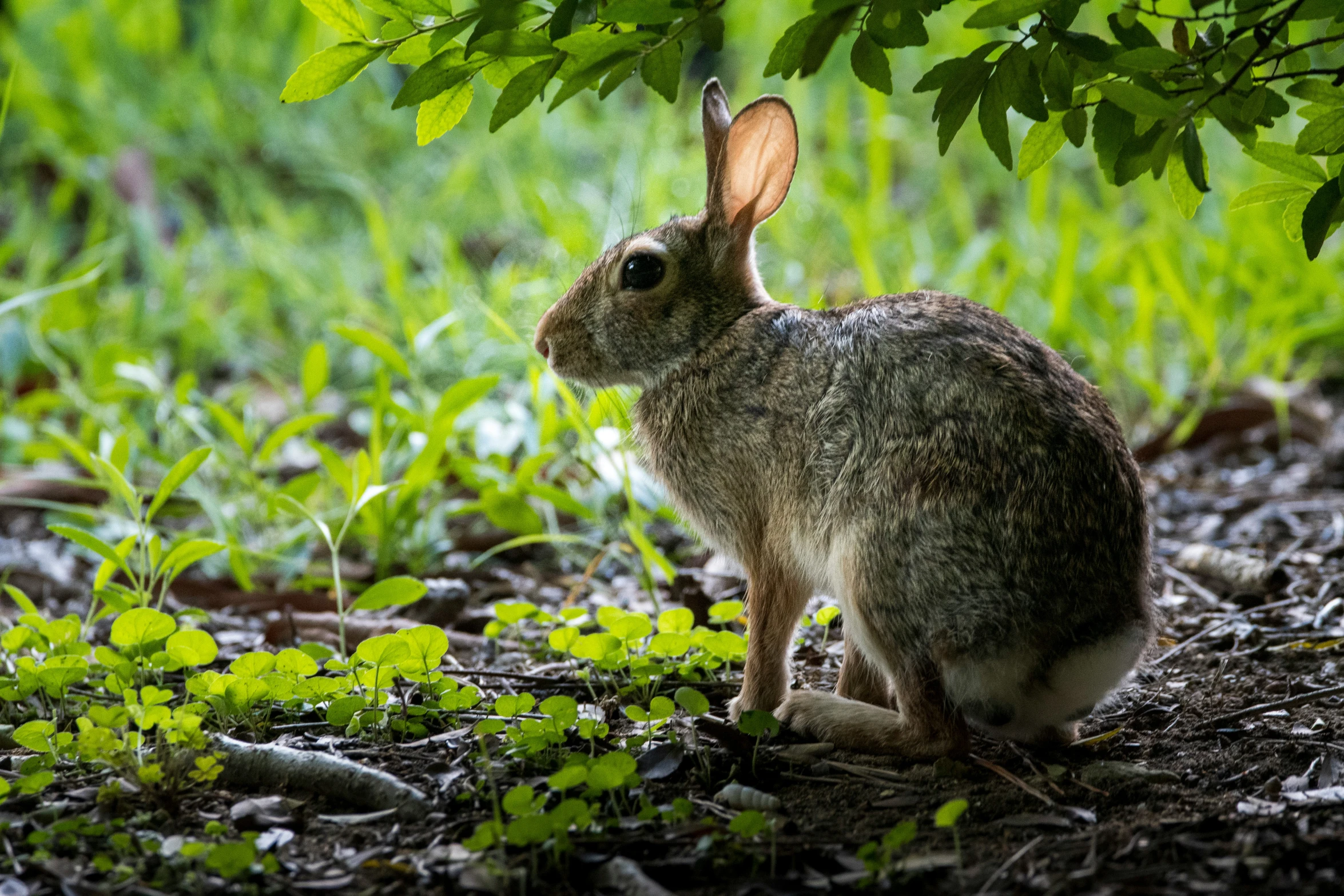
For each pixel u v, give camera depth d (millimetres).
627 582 12086
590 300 8938
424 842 6746
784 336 8375
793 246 18234
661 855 6523
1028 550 7207
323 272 19266
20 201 22188
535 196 18375
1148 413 15727
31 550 13508
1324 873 5949
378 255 19719
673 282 8742
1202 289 16375
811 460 7980
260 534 13141
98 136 22469
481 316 16625
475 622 11102
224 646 10609
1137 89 6625
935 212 20531
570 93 6867
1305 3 6918
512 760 7609
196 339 18344
